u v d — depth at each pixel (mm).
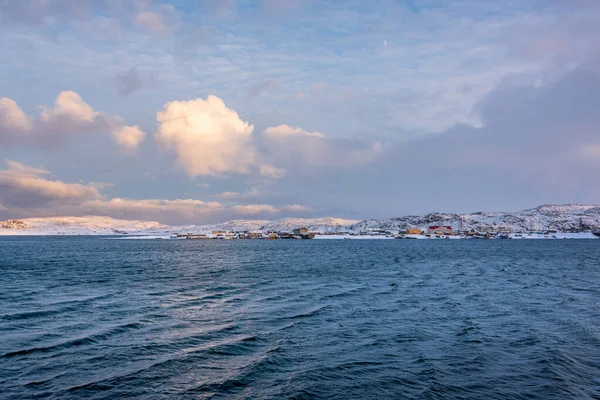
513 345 23844
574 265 86375
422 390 17422
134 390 17438
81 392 17172
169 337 25625
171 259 109438
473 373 19375
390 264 88500
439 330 27406
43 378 18703
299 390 17406
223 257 118188
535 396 16812
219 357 21672
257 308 35375
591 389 17531
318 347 23469
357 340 24922
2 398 16484
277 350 22797
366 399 16594
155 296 42625
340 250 163250
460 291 45906
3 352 22438
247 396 16906
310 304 37344
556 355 21859
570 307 36000
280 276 63125
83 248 187125
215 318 31234
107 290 47562
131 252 150625
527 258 110312
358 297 41438
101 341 24719
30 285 52562
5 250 163875
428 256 119750
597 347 23438
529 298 41062
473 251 151750
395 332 26844
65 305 37156
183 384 18094
